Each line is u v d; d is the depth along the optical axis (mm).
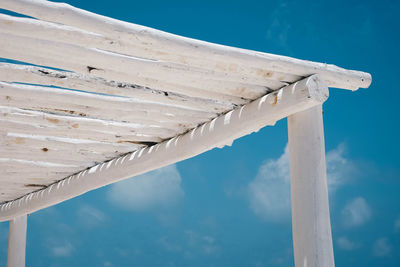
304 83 3186
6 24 2570
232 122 3641
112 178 4723
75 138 4180
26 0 2469
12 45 2828
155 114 3803
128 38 2729
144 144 4461
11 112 3719
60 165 5008
